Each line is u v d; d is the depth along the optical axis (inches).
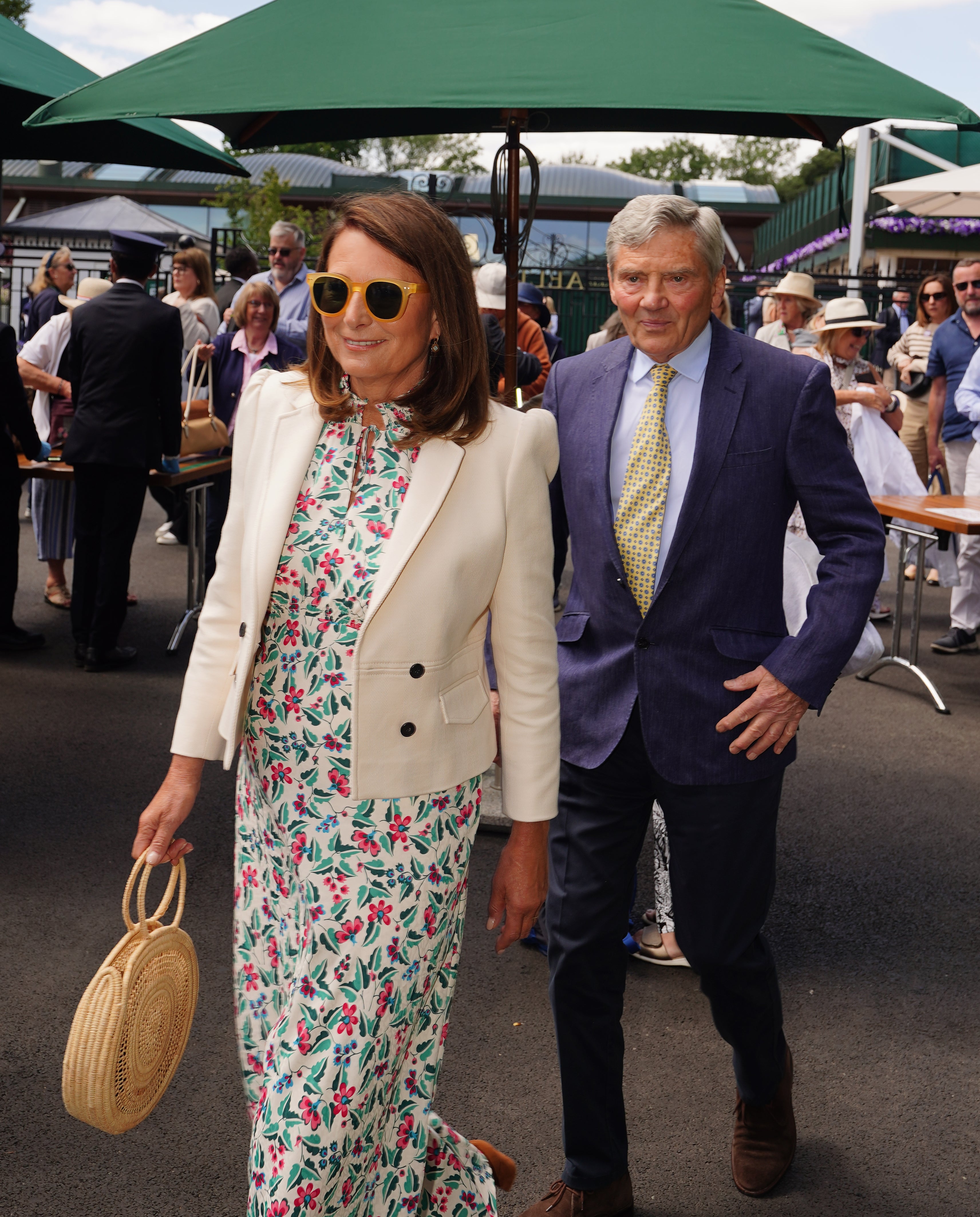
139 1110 70.7
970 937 145.9
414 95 116.1
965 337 316.5
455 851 70.7
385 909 67.7
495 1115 109.4
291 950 70.6
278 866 70.8
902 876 161.9
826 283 637.9
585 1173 92.5
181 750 72.1
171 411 233.8
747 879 90.7
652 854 168.6
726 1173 102.3
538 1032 123.5
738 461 86.7
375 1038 67.2
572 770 91.4
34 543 364.2
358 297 65.9
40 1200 95.9
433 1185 77.4
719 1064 118.3
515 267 163.5
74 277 379.6
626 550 89.8
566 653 94.8
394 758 67.6
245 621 68.1
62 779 186.2
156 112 120.1
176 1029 72.8
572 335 658.2
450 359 68.9
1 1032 119.2
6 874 153.6
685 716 88.1
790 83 117.6
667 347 86.9
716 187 1000.2
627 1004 129.0
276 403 71.1
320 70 122.0
